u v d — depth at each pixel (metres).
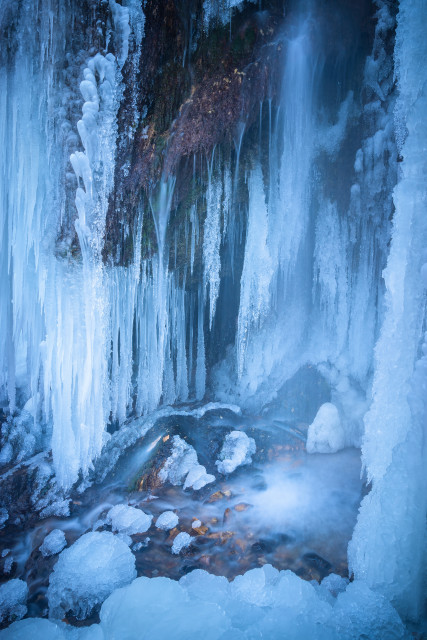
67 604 2.49
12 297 3.83
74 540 3.18
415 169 2.14
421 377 2.03
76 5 2.96
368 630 1.94
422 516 2.01
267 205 4.04
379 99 3.59
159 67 3.13
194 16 3.02
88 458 3.79
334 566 2.58
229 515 3.21
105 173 3.25
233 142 3.62
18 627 2.11
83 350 3.48
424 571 2.03
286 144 3.81
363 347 4.18
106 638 2.06
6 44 3.05
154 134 3.31
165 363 5.02
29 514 3.56
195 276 4.87
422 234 2.10
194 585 2.38
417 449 2.05
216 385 5.23
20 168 3.30
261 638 1.91
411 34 2.19
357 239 4.04
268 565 2.50
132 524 3.16
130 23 3.05
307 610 2.10
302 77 3.54
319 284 4.58
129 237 3.69
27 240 3.49
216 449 4.16
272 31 3.14
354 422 4.18
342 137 3.89
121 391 4.37
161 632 2.00
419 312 2.15
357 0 3.22
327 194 4.15
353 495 3.31
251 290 4.33
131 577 2.61
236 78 3.27
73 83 3.10
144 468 3.91
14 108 3.19
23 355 4.84
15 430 4.28
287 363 4.79
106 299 3.74
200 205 3.99
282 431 4.41
